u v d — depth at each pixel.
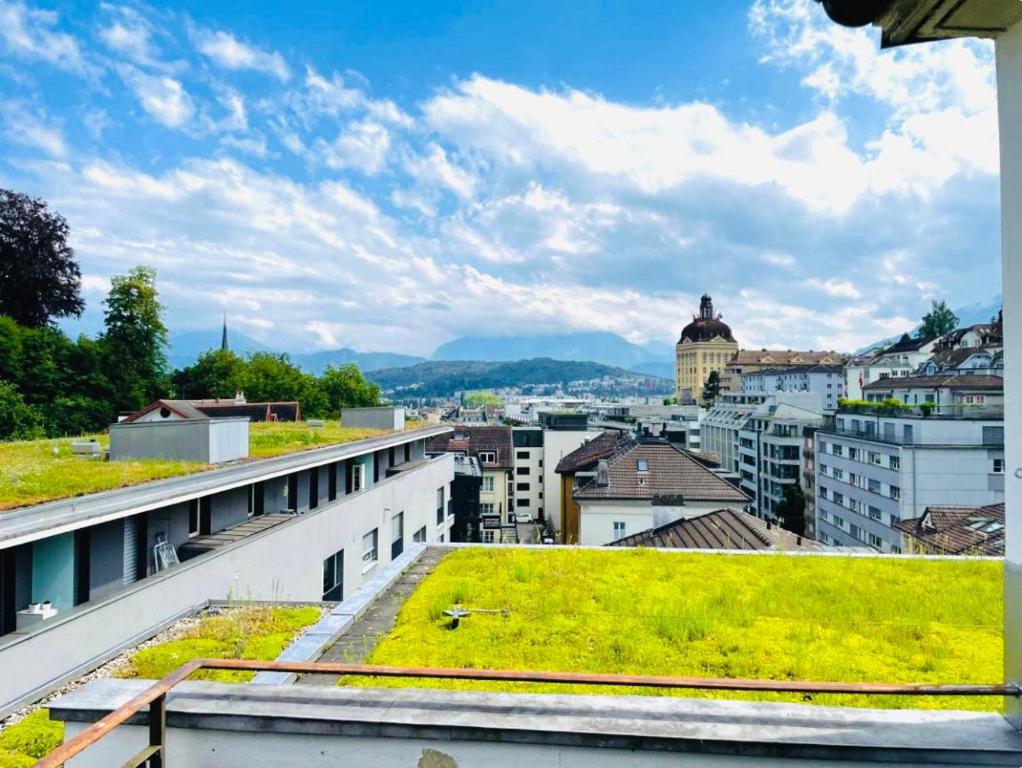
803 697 3.41
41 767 1.80
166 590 9.42
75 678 7.55
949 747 2.25
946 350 75.06
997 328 74.38
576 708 2.48
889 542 38.72
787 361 146.38
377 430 23.56
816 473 50.00
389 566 6.74
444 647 4.30
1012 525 2.40
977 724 2.40
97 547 10.31
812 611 5.04
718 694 3.50
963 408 38.84
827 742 2.27
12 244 38.34
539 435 71.06
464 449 63.56
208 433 12.96
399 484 21.30
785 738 2.29
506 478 61.66
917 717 2.45
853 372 93.12
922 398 49.38
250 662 2.48
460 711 2.46
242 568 11.56
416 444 28.11
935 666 3.87
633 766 2.33
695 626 4.54
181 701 2.53
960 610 5.05
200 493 11.24
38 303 40.00
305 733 2.43
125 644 8.47
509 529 59.62
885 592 5.59
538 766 2.35
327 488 19.28
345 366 68.50
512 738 2.34
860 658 4.02
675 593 5.61
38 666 7.32
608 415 103.00
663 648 4.20
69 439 16.92
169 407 17.56
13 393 34.28
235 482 12.27
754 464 66.12
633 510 29.53
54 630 7.55
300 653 4.30
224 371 61.75
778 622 4.77
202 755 2.48
